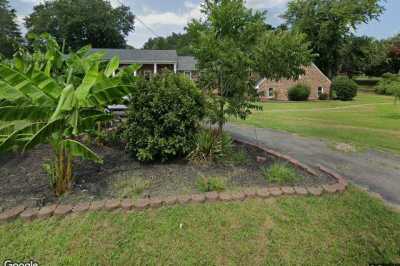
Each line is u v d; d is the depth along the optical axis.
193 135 4.20
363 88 40.62
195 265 2.13
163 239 2.39
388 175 4.28
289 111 14.80
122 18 40.53
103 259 2.15
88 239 2.35
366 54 34.94
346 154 5.45
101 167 3.89
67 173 3.06
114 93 3.28
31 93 2.67
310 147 5.96
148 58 24.81
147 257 2.19
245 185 3.37
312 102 22.58
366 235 2.56
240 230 2.54
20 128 2.85
